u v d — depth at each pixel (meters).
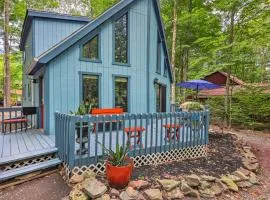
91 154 5.23
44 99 8.13
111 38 9.32
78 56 8.49
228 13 14.37
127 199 4.03
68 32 10.60
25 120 9.00
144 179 4.90
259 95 14.73
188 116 6.73
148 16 10.73
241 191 5.34
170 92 15.61
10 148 5.94
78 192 4.20
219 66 13.94
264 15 12.44
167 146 6.27
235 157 7.26
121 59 9.77
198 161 6.58
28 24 10.97
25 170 4.92
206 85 9.73
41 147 6.03
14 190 4.61
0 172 4.82
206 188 4.96
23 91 15.49
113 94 9.38
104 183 4.56
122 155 4.61
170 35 19.00
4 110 9.77
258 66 17.36
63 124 5.27
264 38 12.42
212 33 17.80
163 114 6.16
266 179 6.26
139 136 5.78
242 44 12.52
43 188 4.66
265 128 14.64
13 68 23.14
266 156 8.30
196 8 16.89
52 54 7.85
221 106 17.12
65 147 5.15
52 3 19.45
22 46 14.99
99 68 9.00
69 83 8.32
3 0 14.80
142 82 10.48
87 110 7.03
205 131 7.22
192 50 20.61
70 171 4.79
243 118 15.16
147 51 10.67
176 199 4.49
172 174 5.33
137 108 10.22
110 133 5.23
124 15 9.86
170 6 17.78
